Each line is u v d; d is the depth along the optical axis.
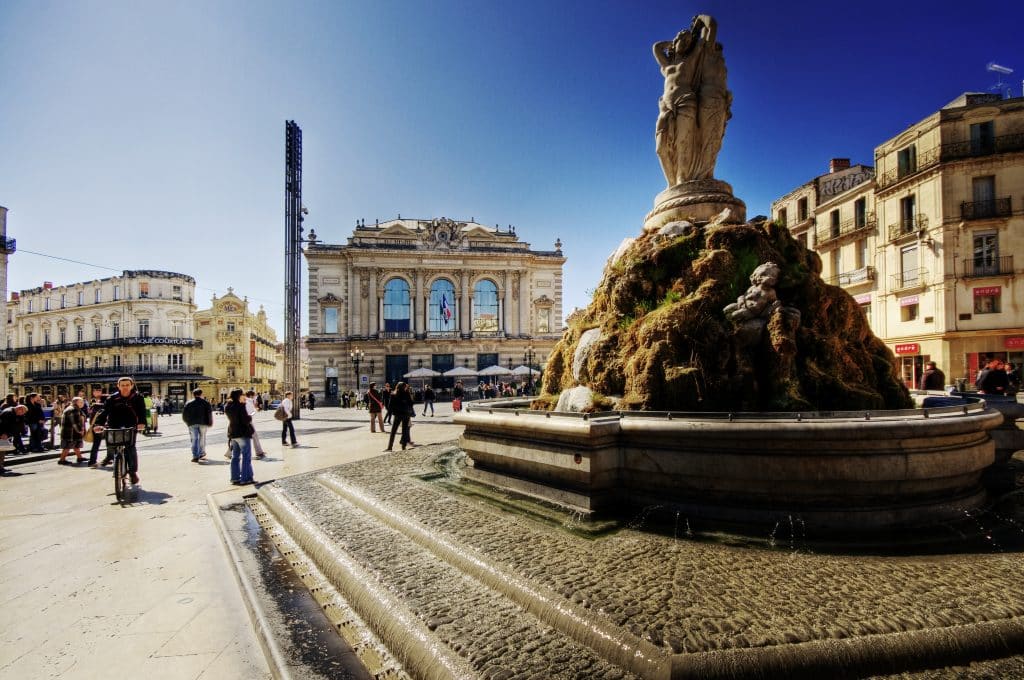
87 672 3.07
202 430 11.56
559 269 51.59
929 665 2.57
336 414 30.97
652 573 3.66
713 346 6.04
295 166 27.86
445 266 47.78
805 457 4.40
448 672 2.69
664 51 9.27
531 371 43.50
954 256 23.56
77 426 12.27
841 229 29.91
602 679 2.56
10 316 63.75
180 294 56.66
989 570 3.54
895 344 26.17
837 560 3.84
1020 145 22.53
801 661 2.52
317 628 3.51
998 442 5.77
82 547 5.37
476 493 6.34
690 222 7.91
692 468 4.80
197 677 3.04
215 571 4.70
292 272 27.53
